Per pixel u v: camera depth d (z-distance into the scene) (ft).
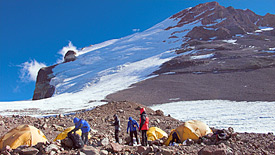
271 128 53.11
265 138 28.94
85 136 24.93
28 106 131.75
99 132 35.35
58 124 40.55
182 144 25.94
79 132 28.09
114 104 61.98
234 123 61.41
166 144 29.45
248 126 56.75
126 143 29.48
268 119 63.36
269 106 84.53
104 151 19.12
